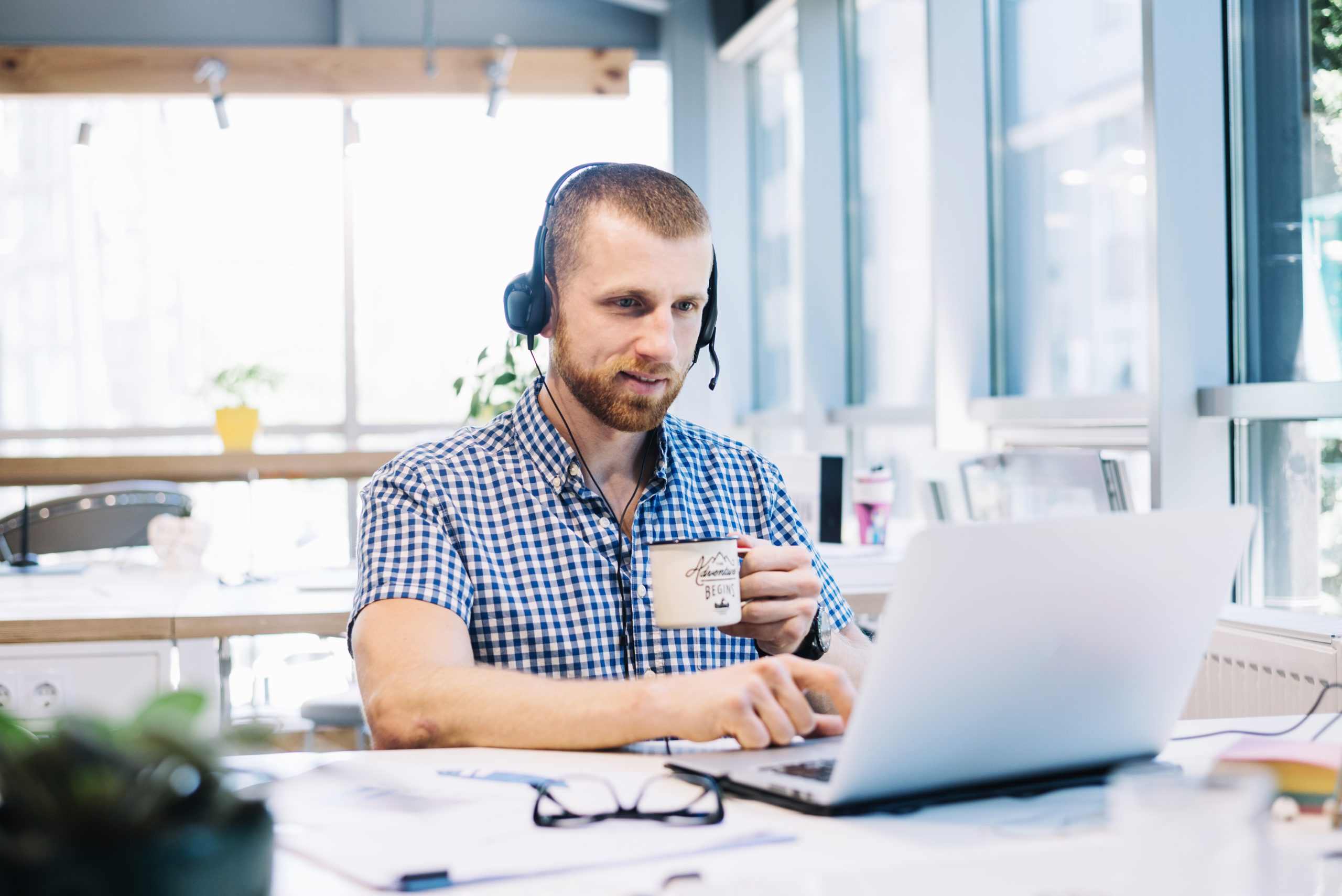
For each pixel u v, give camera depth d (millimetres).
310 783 792
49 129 4785
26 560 2609
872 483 2549
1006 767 753
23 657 1718
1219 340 2049
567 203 1150
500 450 1225
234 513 4605
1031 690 718
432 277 4980
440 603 1076
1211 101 2039
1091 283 2635
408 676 973
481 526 1169
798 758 819
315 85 3836
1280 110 1968
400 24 4914
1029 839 645
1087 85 2629
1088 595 713
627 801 740
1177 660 789
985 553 658
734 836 661
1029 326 2881
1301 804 678
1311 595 1923
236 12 4840
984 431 2949
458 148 4934
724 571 935
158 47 3811
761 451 4773
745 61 4797
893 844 646
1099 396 2443
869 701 659
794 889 543
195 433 4891
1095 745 790
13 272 4793
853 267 3992
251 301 4922
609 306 1118
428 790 770
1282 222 1977
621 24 5059
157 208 4859
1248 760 703
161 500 2850
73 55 3783
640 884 577
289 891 578
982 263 2965
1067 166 2705
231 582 2203
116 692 1740
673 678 886
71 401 4836
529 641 1145
